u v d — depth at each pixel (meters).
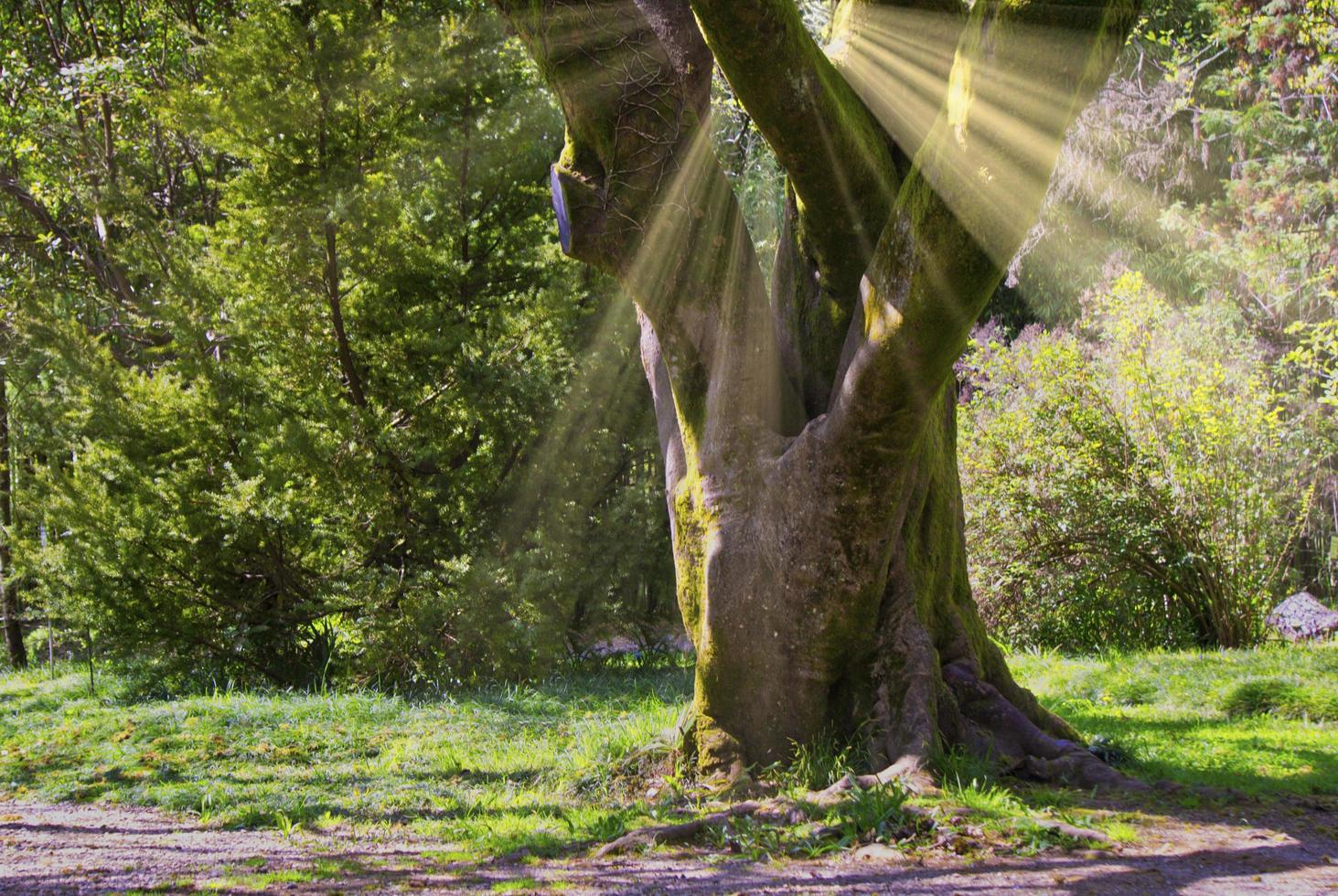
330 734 10.18
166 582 13.34
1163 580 14.76
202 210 21.05
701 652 7.09
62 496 13.68
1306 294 20.12
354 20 13.18
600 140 6.79
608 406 14.70
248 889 4.98
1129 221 23.98
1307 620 14.98
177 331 14.30
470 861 5.52
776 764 6.71
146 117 19.50
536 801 7.12
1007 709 7.21
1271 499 14.62
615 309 15.00
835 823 5.58
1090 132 23.41
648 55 6.64
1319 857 5.06
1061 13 5.20
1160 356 15.08
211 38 13.29
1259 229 20.52
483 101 14.58
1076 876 4.73
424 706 11.62
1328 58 18.52
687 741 7.11
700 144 6.90
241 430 13.98
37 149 21.41
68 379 14.55
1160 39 23.77
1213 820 5.82
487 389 13.64
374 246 13.61
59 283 20.86
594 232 6.91
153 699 13.04
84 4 21.59
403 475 13.73
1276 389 19.36
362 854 5.87
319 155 13.38
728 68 6.20
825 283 7.38
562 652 14.07
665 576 15.01
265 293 13.67
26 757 9.48
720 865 5.20
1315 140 20.59
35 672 17.38
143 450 13.86
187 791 7.74
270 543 13.41
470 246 15.25
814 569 6.70
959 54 5.75
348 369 14.05
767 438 7.01
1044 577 14.91
